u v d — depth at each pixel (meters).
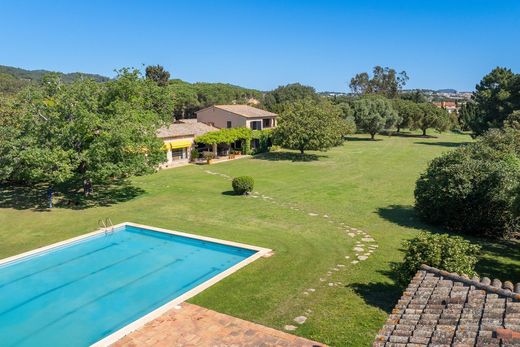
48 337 12.82
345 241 20.38
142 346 11.34
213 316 12.99
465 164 22.20
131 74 32.09
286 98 118.31
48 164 25.48
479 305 7.82
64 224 23.86
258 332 12.01
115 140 26.81
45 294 15.77
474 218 21.48
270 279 15.76
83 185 33.41
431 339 7.07
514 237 21.67
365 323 12.38
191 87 109.12
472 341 6.65
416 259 12.92
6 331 13.15
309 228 22.72
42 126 26.98
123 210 27.11
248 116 64.19
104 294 15.77
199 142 52.19
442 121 87.69
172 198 30.56
